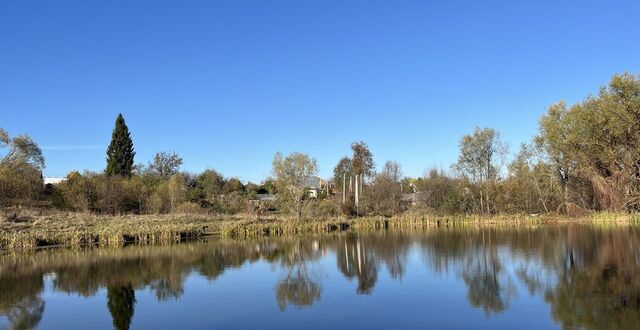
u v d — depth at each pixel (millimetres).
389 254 31484
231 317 16734
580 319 15359
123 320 16734
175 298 19781
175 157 116000
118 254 34156
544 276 22328
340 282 22500
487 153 69188
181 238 45688
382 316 16359
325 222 53656
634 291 18766
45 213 54812
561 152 59562
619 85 52594
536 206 66062
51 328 15992
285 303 18531
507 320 15555
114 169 90000
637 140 52875
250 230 48750
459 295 19141
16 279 24641
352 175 84625
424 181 74438
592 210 59469
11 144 69375
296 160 60500
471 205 67500
